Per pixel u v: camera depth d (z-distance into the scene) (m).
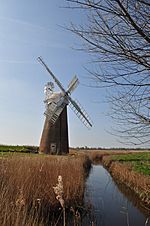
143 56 3.91
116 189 17.80
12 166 8.83
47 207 9.13
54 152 34.41
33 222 6.09
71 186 11.07
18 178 8.09
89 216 10.49
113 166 29.94
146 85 4.24
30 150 34.69
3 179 7.50
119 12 3.75
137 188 15.80
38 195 8.67
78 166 14.87
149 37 3.76
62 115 35.84
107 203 13.17
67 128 36.50
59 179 3.94
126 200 14.28
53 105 35.66
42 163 10.48
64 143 35.53
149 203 12.45
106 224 9.67
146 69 4.08
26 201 7.46
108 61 4.17
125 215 11.20
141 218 10.95
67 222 9.00
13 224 5.32
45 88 36.66
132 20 3.72
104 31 3.93
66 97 35.88
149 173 19.12
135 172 19.94
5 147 33.56
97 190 16.67
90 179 22.72
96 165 42.31
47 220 7.73
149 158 37.88
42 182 9.73
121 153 59.81
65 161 13.53
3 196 6.46
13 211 5.55
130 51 3.90
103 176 25.80
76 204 10.76
